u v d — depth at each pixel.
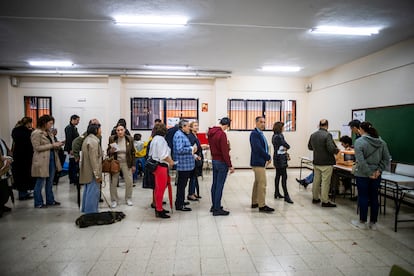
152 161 3.55
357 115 5.74
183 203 3.95
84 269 2.33
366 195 3.27
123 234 3.08
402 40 4.50
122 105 7.38
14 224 3.40
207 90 7.74
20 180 4.37
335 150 3.97
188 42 4.62
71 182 5.73
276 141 4.44
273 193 4.99
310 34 4.20
